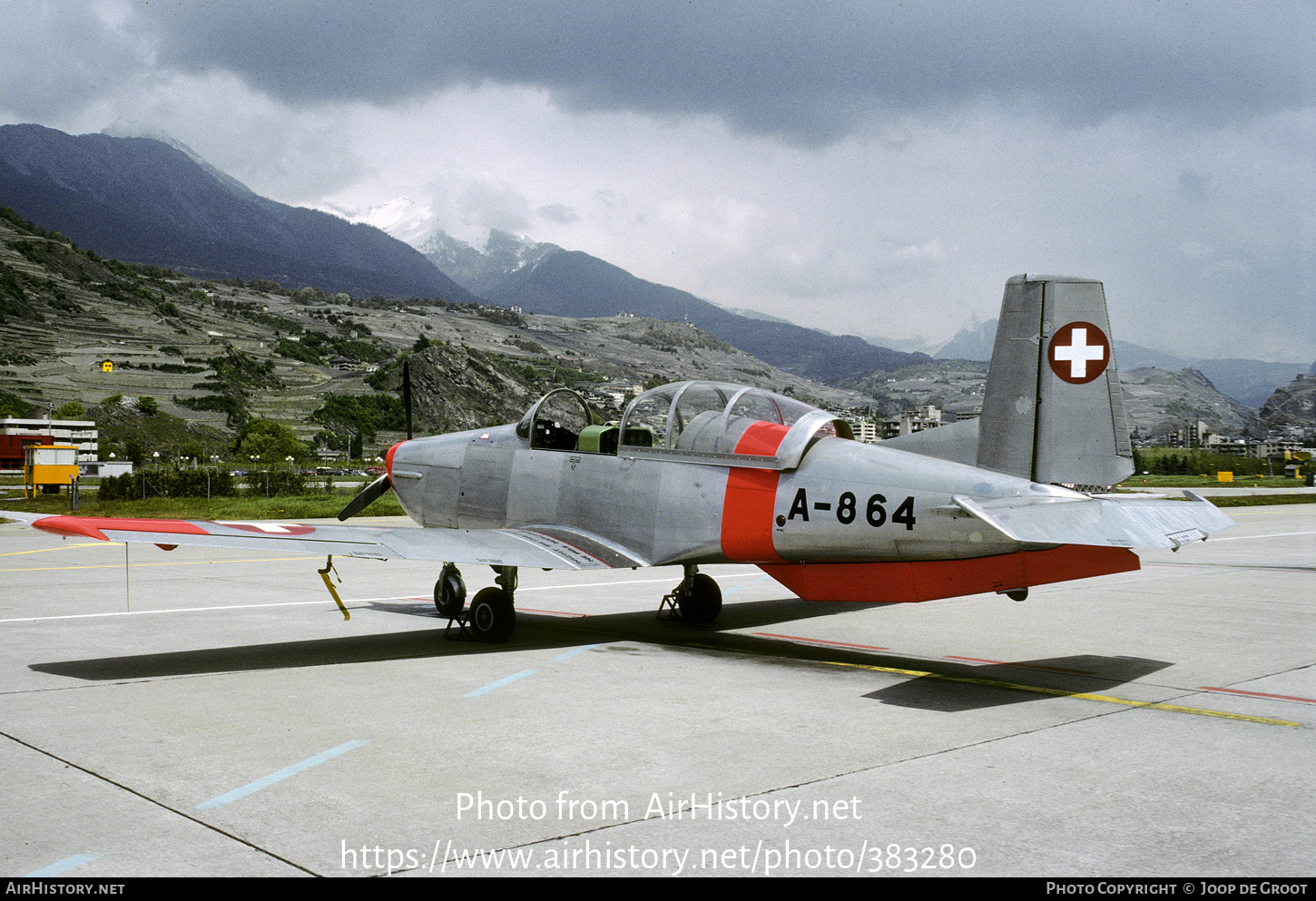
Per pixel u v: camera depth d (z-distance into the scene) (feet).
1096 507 21.65
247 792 14.34
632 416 30.01
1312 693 22.20
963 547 23.38
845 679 23.54
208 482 129.90
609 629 31.91
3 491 177.06
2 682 22.49
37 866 11.57
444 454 35.50
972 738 17.87
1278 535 79.15
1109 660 26.58
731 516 27.20
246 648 27.61
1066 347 27.35
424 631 31.09
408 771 15.46
